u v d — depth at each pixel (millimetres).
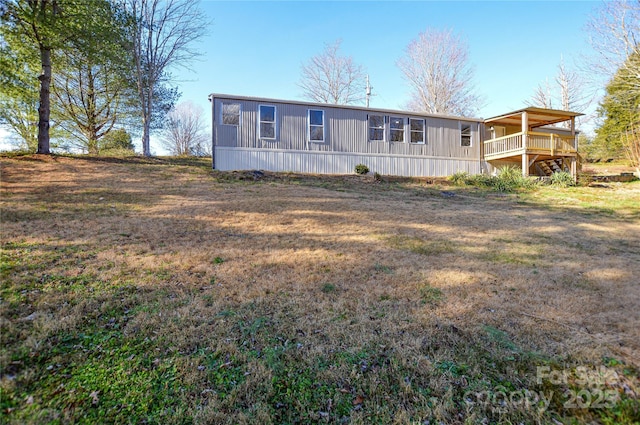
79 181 9969
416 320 3340
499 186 13953
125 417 2059
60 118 18516
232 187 10773
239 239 5980
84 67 17250
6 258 4324
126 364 2533
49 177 10086
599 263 5359
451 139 17547
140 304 3461
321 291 3994
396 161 16344
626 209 10438
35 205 7199
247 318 3293
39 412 2037
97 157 14055
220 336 2961
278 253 5332
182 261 4754
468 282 4402
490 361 2709
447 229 7320
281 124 14352
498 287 4258
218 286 4023
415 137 16781
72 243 5145
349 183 13234
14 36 12438
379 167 16031
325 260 5098
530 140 16109
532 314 3520
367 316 3402
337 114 15305
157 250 5156
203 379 2428
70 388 2256
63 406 2102
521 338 3043
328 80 31891
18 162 11453
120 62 15203
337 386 2420
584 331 3180
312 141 14844
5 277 3766
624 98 19344
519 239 6738
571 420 2148
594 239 6977
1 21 11617
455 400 2309
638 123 18953
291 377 2492
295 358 2703
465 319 3381
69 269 4172
